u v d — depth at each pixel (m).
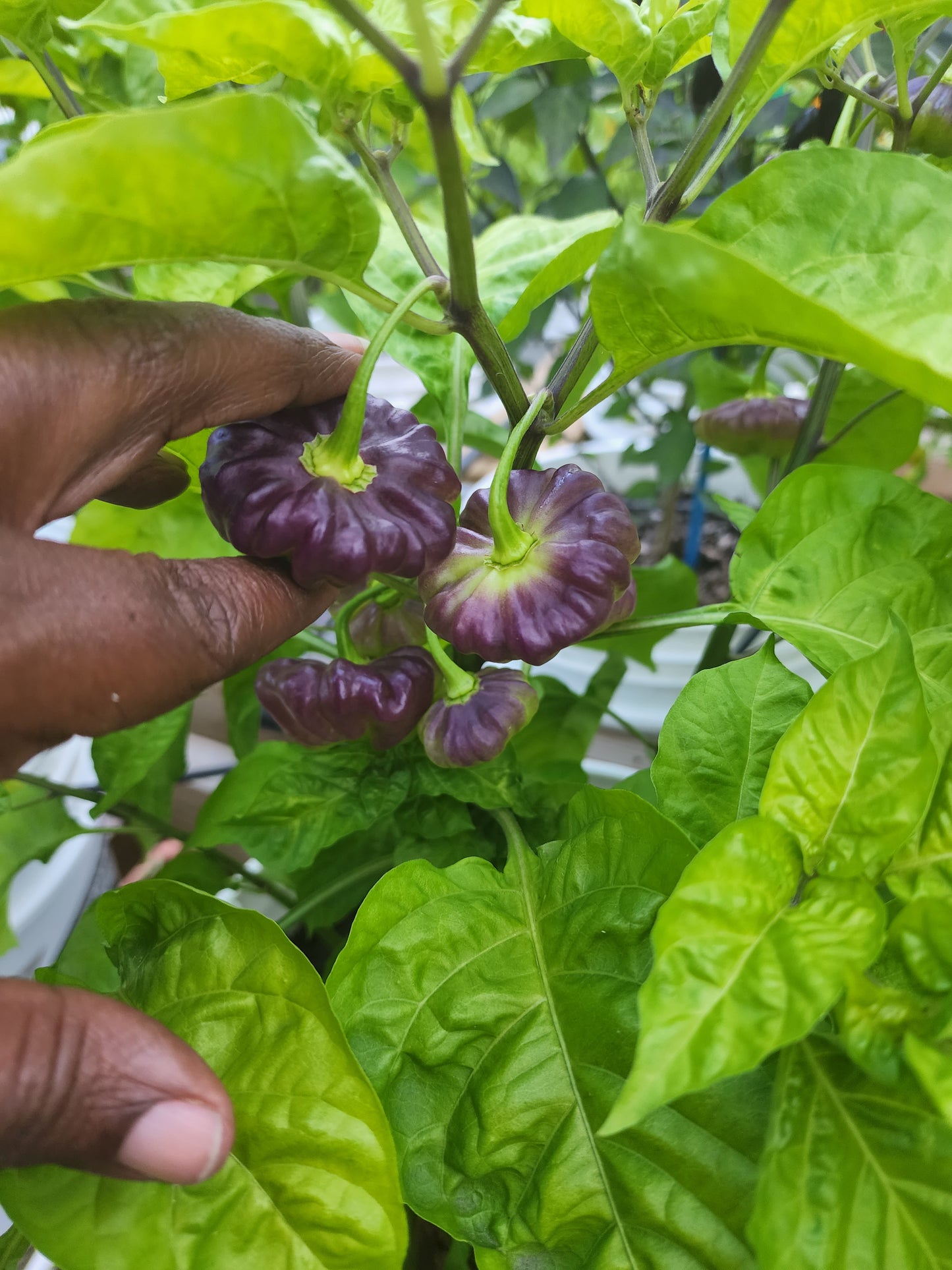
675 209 0.14
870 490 0.17
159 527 0.22
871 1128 0.10
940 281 0.11
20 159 0.09
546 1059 0.14
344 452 0.13
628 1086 0.09
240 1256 0.13
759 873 0.11
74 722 0.12
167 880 0.15
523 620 0.14
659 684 0.36
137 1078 0.12
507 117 0.33
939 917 0.11
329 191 0.11
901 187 0.12
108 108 0.23
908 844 0.12
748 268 0.09
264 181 0.11
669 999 0.10
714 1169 0.12
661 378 0.37
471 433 0.30
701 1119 0.12
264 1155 0.13
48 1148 0.12
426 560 0.14
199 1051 0.14
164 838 0.27
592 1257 0.12
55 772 0.28
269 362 0.15
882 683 0.12
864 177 0.12
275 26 0.12
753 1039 0.09
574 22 0.14
